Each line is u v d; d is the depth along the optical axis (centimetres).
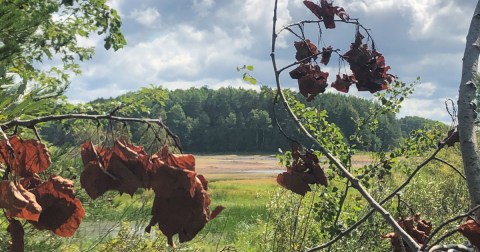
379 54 276
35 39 644
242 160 12225
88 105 557
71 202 109
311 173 277
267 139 13888
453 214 748
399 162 655
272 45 288
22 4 580
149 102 535
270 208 788
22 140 113
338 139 584
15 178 109
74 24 790
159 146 119
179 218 111
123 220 648
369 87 278
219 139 13925
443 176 962
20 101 216
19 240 107
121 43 851
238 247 1070
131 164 111
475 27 264
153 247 658
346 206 668
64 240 569
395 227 245
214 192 3900
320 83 281
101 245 643
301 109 574
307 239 710
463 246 246
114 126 120
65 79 727
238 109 14112
